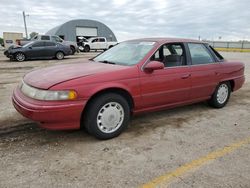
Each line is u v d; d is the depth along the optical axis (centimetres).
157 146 361
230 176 287
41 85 334
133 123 452
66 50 1838
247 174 292
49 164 307
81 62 464
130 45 477
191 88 471
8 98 605
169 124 451
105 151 343
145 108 419
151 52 421
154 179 280
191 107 561
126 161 317
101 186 266
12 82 837
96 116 362
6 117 464
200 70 482
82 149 348
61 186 265
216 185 270
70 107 333
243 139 392
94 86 349
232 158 329
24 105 334
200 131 421
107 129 378
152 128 430
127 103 392
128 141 377
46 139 379
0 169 294
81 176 283
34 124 434
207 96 518
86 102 346
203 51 510
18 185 265
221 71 525
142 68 401
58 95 327
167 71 429
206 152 345
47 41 1756
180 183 273
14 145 357
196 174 291
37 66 1341
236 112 532
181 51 470
